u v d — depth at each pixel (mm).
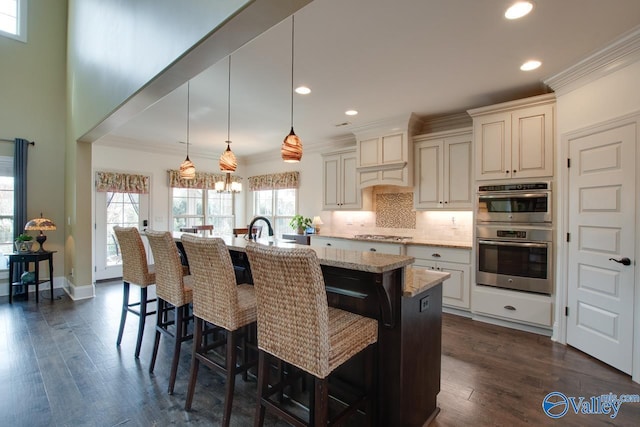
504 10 2025
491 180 3482
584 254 2797
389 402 1687
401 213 4824
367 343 1568
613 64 2490
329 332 1446
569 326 2953
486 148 3506
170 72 2201
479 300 3578
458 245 3768
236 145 6141
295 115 4230
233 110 4047
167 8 2146
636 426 1890
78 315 3768
